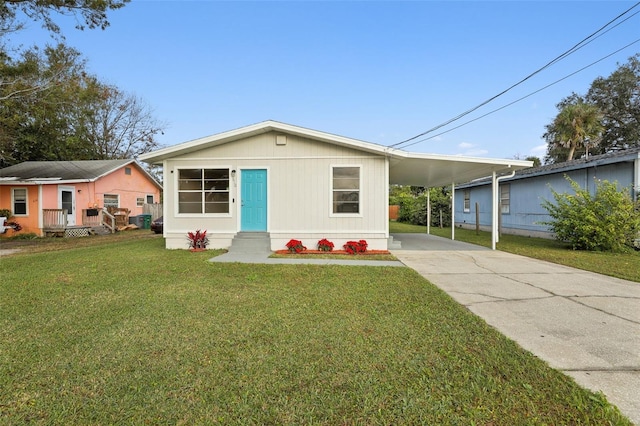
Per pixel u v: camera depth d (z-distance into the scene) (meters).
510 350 2.89
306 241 9.30
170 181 9.62
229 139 9.29
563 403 2.12
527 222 14.45
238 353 2.83
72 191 16.95
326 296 4.61
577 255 8.65
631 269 6.68
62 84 16.77
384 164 9.14
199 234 9.31
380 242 9.19
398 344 3.01
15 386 2.31
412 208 24.70
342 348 2.93
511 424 1.92
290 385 2.34
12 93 14.07
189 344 3.01
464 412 2.03
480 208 18.31
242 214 9.48
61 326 3.46
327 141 9.07
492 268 6.88
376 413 2.03
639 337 3.22
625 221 9.02
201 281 5.49
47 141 21.88
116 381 2.39
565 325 3.55
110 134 29.30
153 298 4.50
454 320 3.65
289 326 3.46
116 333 3.27
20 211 15.62
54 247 11.36
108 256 8.16
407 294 4.73
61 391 2.26
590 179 11.33
